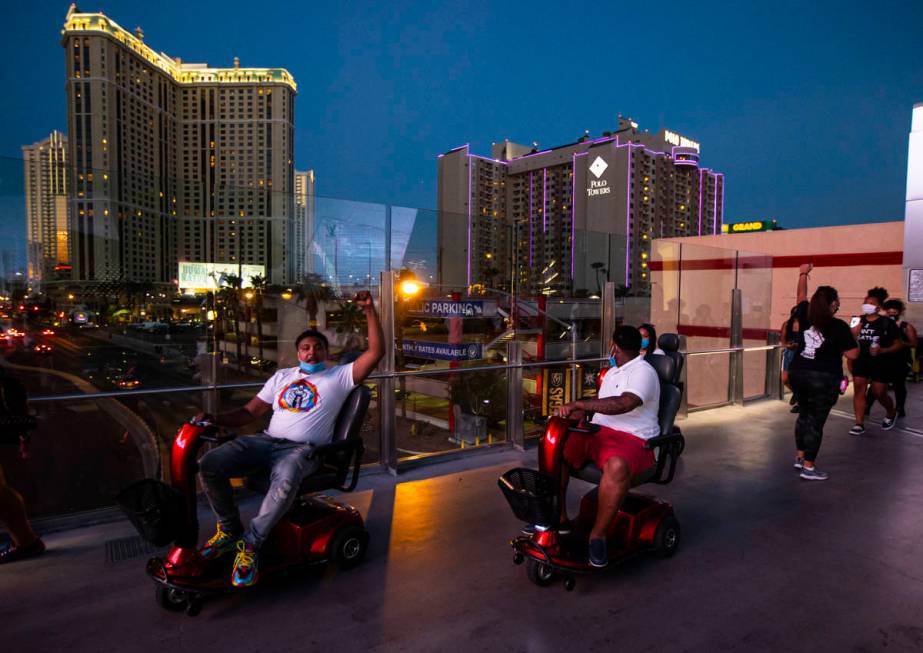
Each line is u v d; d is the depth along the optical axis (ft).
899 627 8.18
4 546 10.16
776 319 41.04
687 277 29.43
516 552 9.82
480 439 17.39
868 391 20.97
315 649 7.53
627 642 7.77
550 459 9.48
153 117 400.26
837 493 14.01
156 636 7.77
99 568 9.70
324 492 13.65
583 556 9.54
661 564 10.19
